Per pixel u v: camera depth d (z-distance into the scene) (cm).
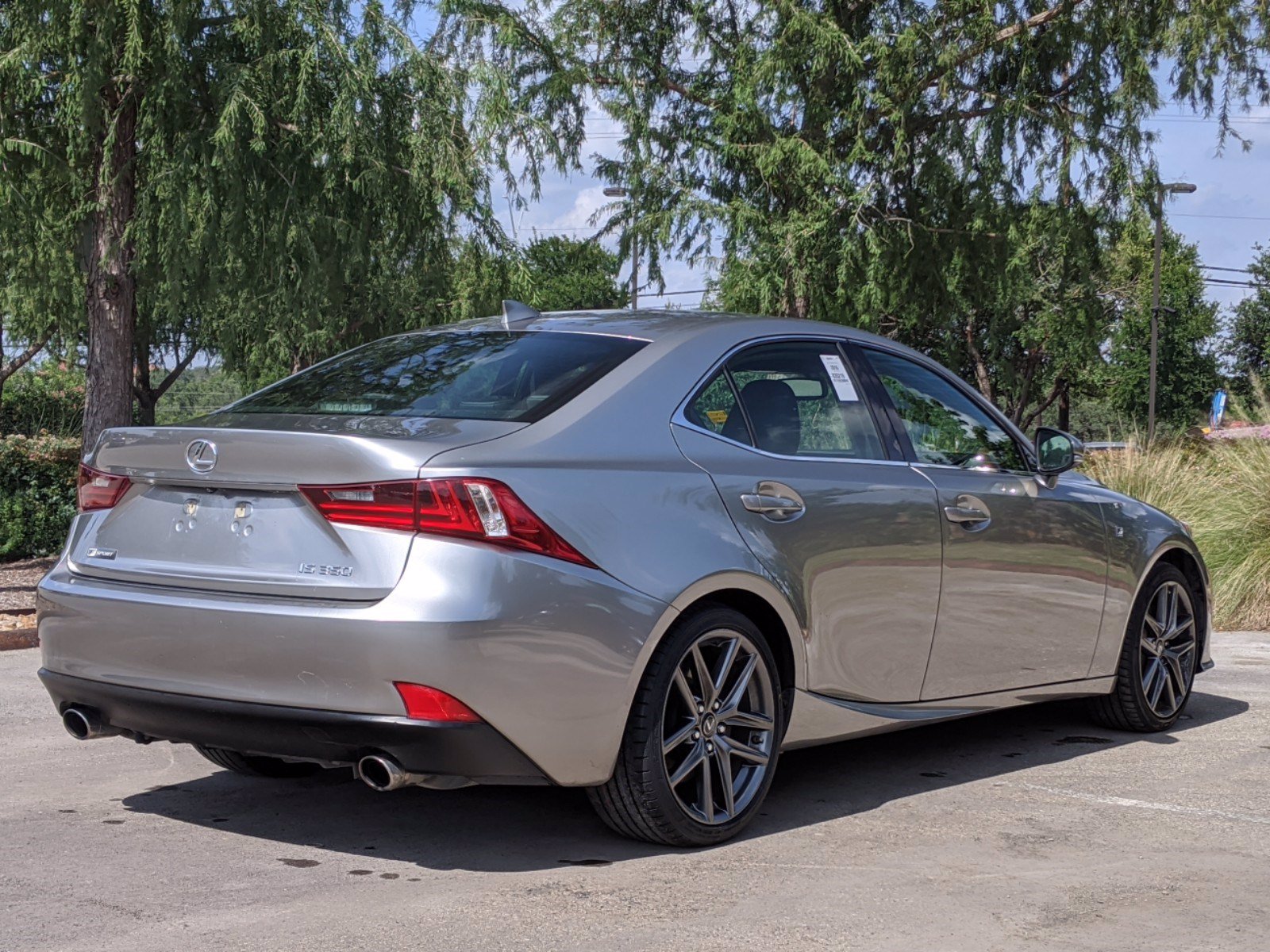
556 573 366
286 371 2172
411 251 1162
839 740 460
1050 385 3994
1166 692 609
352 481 362
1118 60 2050
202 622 370
